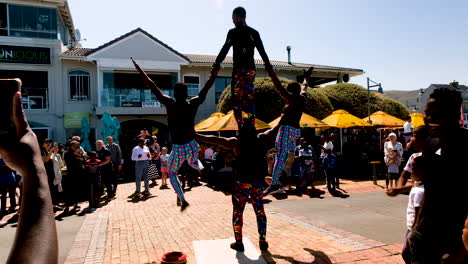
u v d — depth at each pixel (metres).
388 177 11.07
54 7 20.03
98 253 5.34
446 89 2.74
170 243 5.83
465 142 2.63
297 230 6.37
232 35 4.73
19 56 19.09
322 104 17.80
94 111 20.64
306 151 10.88
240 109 4.84
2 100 0.74
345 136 20.20
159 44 21.53
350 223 6.86
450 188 2.63
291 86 5.40
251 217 7.61
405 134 14.77
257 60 25.70
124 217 7.88
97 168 9.09
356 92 20.94
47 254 0.59
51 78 20.00
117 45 20.72
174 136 4.48
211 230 6.61
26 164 0.71
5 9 19.08
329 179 11.02
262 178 5.15
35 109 19.67
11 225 7.36
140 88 21.75
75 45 26.50
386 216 7.43
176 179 4.45
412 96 63.47
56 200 8.72
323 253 5.04
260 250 5.22
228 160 12.69
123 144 15.77
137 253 5.34
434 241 2.67
